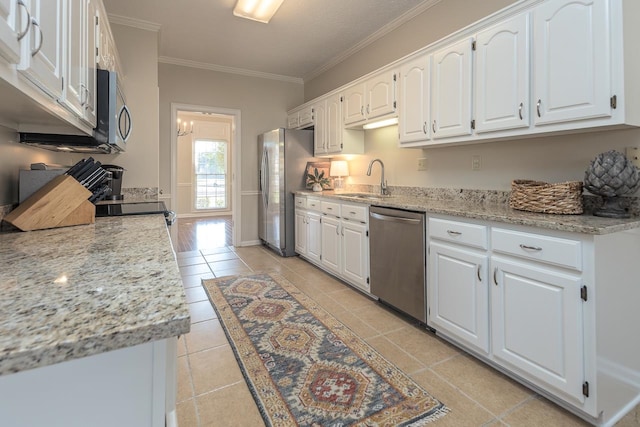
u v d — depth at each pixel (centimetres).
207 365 185
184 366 184
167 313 56
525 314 158
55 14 107
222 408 152
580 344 138
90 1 162
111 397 54
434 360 190
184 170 851
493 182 242
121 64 313
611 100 150
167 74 433
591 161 171
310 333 221
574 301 139
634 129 168
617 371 146
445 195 281
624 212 157
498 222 170
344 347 204
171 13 314
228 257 431
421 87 252
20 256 96
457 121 223
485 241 178
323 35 364
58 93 111
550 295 148
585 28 157
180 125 834
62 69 115
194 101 449
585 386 138
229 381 171
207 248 486
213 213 889
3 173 154
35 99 98
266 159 464
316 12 316
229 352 199
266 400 156
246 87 482
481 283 180
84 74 149
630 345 153
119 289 68
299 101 521
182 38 371
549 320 148
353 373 177
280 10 313
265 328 229
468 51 215
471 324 186
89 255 97
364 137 379
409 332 224
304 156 434
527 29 181
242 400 157
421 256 222
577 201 168
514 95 188
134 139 328
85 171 186
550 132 178
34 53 87
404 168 325
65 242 117
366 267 283
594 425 141
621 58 147
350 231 305
